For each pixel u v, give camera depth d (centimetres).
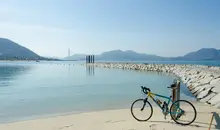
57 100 1337
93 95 1523
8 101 1314
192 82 2120
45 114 991
